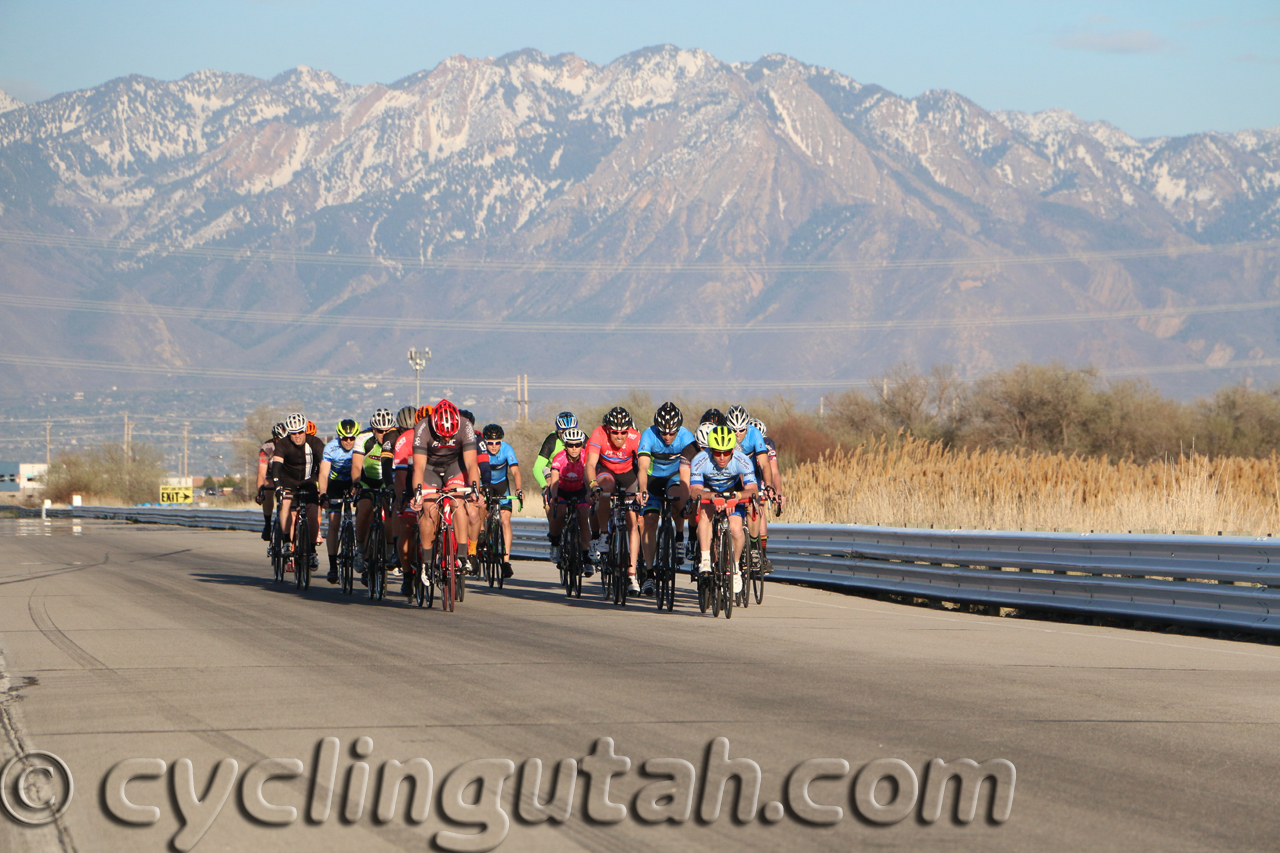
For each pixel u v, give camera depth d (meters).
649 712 14.74
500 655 19.50
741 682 16.89
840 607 28.11
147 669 17.94
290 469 33.50
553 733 13.60
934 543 28.94
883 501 43.81
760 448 27.83
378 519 29.55
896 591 30.02
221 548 55.84
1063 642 21.48
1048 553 25.98
